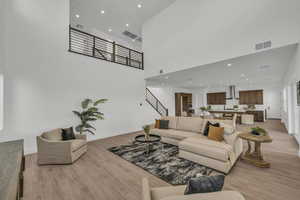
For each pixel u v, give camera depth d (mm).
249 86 9969
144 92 6547
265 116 8625
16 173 969
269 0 3129
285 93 6164
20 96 3264
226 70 5203
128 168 2564
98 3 5035
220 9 3955
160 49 5750
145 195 1042
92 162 2844
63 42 4004
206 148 2502
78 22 6125
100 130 4812
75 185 2047
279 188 1880
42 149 2723
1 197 673
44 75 3627
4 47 3092
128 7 5359
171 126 4387
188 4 4742
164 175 2279
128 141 4438
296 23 2807
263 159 2773
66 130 3275
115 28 6777
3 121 3053
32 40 3455
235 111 7371
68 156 2734
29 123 3371
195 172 2350
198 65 4496
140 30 7047
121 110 5500
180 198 805
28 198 1766
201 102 11586
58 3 3930
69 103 4086
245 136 2633
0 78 3035
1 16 3088
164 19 5562
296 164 2570
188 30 4758
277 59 3891
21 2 3322
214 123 3455
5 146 1599
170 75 5980
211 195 817
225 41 3857
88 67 4551
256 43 3328
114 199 1748
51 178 2240
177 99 10422
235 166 2545
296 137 3953
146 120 6570
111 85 5195
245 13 3490
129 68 5871
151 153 3273
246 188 1895
